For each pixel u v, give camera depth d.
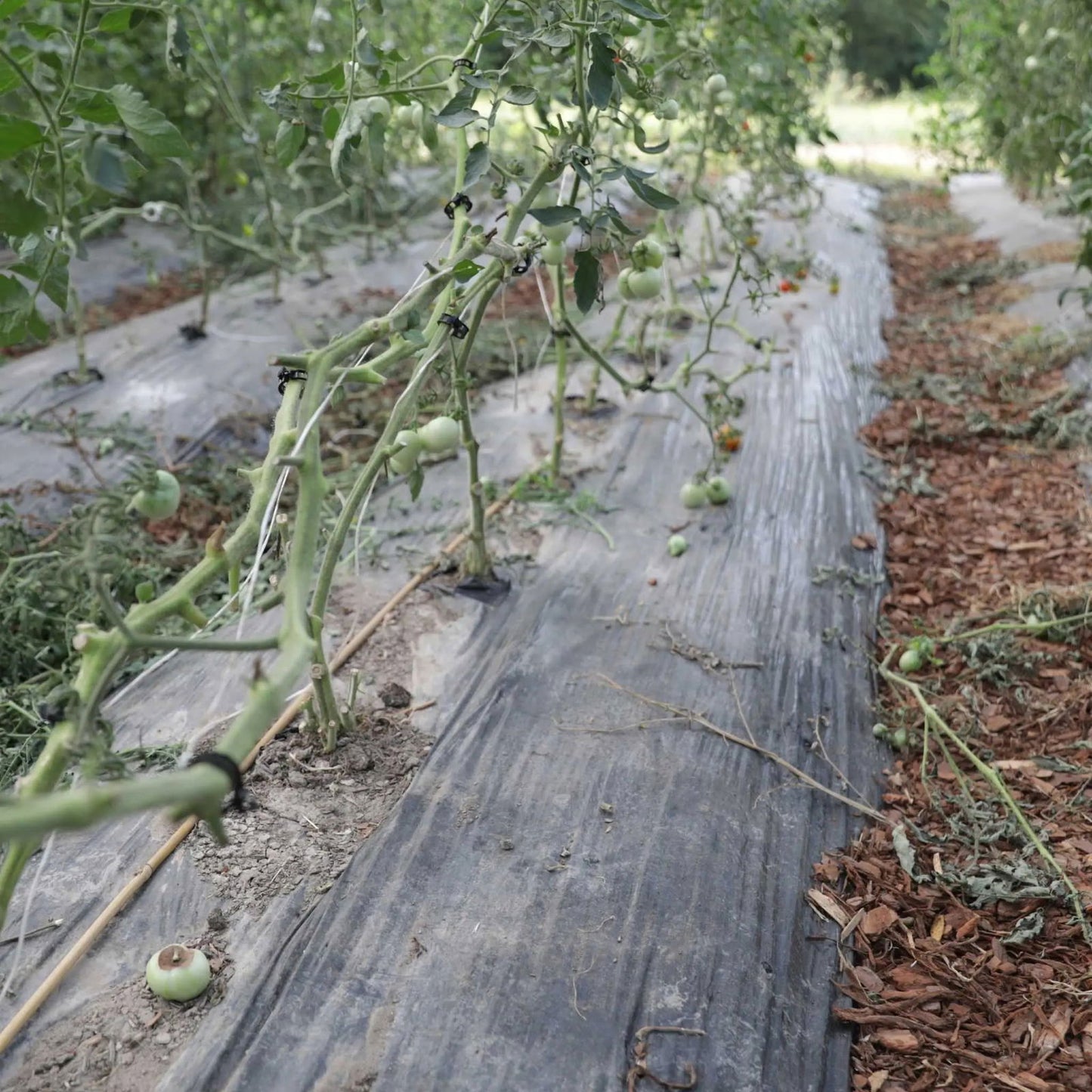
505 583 3.40
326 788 2.49
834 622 3.45
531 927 2.17
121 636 1.38
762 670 3.13
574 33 2.61
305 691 2.77
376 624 3.14
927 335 6.20
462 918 2.18
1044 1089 1.98
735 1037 2.02
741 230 6.12
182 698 2.85
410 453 2.35
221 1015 1.93
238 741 1.20
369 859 2.29
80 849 2.29
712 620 3.34
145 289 6.90
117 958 2.04
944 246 8.25
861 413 5.08
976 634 3.40
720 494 4.01
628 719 2.84
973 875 2.50
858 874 2.50
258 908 2.16
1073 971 2.25
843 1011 2.15
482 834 2.40
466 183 2.49
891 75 19.31
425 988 2.01
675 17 4.75
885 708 3.15
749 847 2.48
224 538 3.81
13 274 2.47
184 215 5.46
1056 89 7.63
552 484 4.07
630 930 2.20
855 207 9.29
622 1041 1.97
